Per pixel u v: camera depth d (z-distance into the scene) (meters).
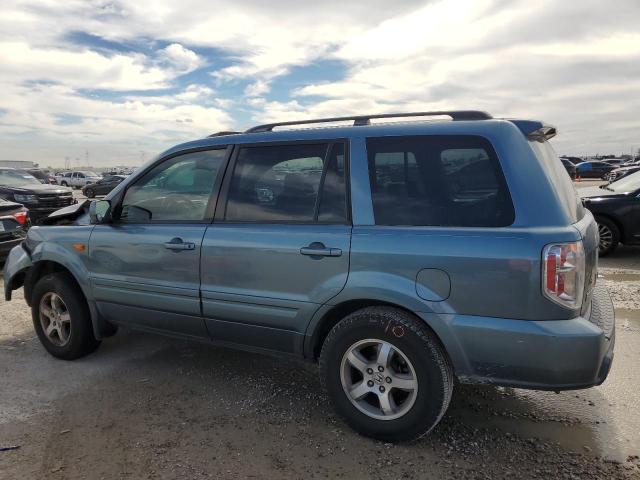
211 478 2.66
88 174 49.34
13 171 15.92
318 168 3.16
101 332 4.18
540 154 2.78
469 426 3.14
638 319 5.10
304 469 2.74
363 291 2.87
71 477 2.68
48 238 4.30
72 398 3.61
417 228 2.80
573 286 2.52
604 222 8.23
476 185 2.73
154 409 3.43
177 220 3.65
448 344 2.70
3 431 3.16
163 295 3.64
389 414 2.92
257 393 3.66
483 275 2.59
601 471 2.68
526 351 2.53
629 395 3.52
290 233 3.12
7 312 5.82
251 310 3.27
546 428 3.11
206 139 3.65
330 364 3.05
